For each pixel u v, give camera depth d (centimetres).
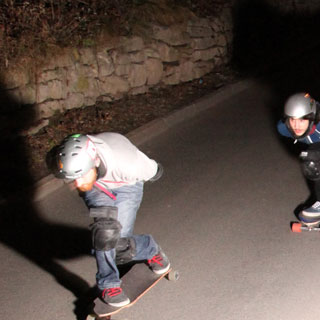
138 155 369
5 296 434
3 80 642
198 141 693
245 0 995
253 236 484
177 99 809
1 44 656
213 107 802
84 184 346
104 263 371
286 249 461
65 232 516
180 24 855
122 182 372
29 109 671
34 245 499
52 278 451
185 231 500
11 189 579
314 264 439
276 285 418
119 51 770
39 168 618
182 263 455
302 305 395
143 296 418
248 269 440
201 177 598
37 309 417
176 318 394
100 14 765
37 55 676
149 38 809
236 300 406
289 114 421
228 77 900
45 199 572
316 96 841
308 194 544
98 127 714
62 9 728
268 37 1055
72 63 716
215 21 920
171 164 636
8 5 687
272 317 387
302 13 1150
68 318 405
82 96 736
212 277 434
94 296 425
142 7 813
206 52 905
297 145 655
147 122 734
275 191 556
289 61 994
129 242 383
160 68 831
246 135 698
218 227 502
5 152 639
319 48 1059
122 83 783
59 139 672
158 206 546
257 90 861
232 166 617
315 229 476
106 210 354
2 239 511
